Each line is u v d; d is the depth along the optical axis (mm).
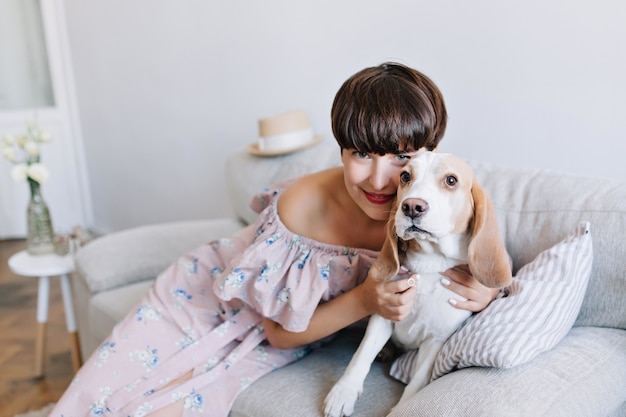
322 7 1985
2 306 2699
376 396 1122
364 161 1090
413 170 949
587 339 1063
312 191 1261
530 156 1614
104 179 3475
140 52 2879
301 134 1832
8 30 3416
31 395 1970
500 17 1578
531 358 972
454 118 1743
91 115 3418
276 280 1212
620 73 1411
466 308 1038
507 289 1078
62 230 2248
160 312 1386
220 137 2572
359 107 1040
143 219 3236
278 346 1258
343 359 1281
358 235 1231
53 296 2795
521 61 1568
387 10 1810
